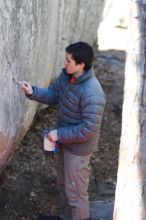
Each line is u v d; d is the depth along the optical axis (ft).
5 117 11.19
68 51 11.42
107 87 23.09
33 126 17.72
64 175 13.00
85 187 12.92
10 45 11.12
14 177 15.17
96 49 25.76
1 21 10.38
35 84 14.30
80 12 19.95
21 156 16.10
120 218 10.76
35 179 15.43
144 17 9.41
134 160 10.16
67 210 13.74
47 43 15.26
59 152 12.97
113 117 20.57
